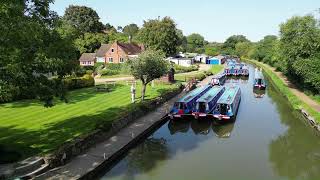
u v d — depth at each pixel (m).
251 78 98.25
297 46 62.41
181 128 43.31
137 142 34.41
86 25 163.88
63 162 26.30
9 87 23.16
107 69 92.69
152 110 46.09
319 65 52.75
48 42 24.75
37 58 23.61
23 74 23.66
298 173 29.05
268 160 31.61
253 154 33.28
